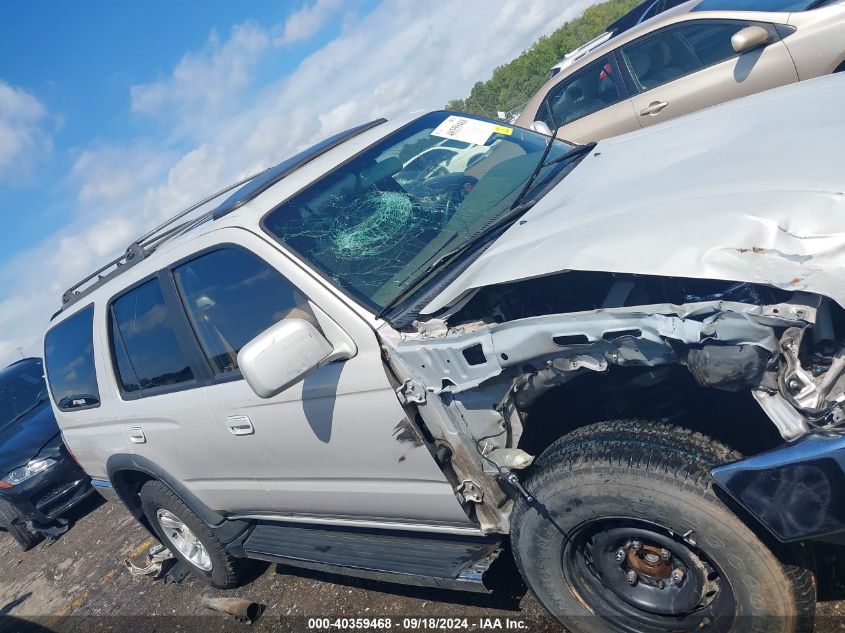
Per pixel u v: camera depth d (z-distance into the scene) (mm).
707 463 1845
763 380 1666
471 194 2910
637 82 5832
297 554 3129
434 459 2289
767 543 1786
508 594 2814
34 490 6277
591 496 2006
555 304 2375
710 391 2230
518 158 3211
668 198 1994
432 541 2703
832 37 4645
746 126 2414
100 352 3805
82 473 6562
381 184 2934
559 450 2123
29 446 6516
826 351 1674
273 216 2758
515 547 2295
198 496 3592
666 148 2541
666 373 2070
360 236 2662
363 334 2318
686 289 1966
